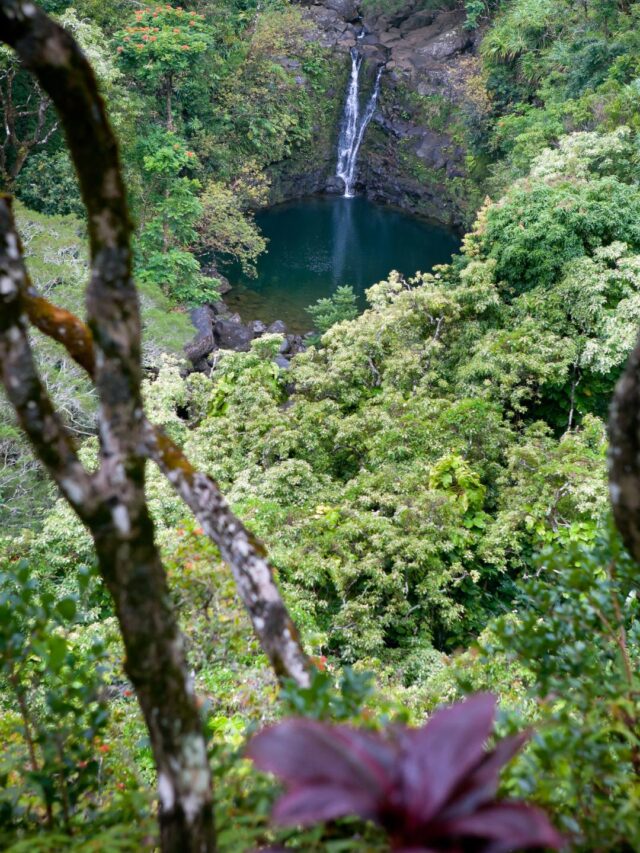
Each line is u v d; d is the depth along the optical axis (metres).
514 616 5.98
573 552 3.06
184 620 5.23
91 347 2.46
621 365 18.33
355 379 19.11
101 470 2.01
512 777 2.31
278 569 12.77
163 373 18.08
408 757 1.36
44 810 3.17
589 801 2.43
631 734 2.41
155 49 26.94
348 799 1.29
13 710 4.36
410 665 12.06
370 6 43.78
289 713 2.48
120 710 5.06
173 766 1.99
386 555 13.46
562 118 27.95
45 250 20.27
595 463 14.85
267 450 16.25
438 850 1.25
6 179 24.70
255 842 2.26
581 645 2.81
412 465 15.77
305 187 43.75
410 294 20.19
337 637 12.56
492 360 18.06
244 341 27.56
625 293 18.42
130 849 2.37
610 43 27.91
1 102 25.66
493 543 14.05
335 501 15.15
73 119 1.90
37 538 12.34
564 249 19.14
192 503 2.81
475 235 21.81
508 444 16.70
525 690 4.58
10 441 15.70
